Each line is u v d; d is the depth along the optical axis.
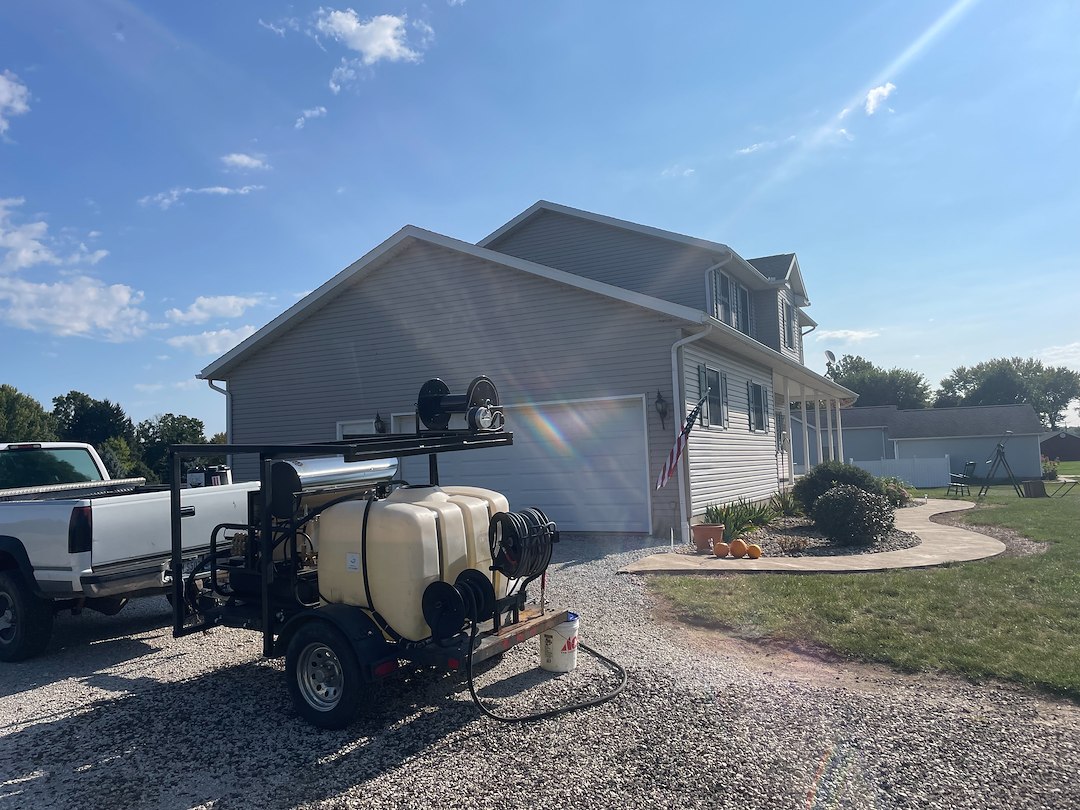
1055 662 5.33
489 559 5.13
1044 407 95.25
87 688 5.70
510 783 3.83
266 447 5.01
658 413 12.27
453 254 14.05
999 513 16.31
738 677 5.39
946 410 43.25
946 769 3.88
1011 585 7.84
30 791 3.97
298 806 3.70
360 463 5.83
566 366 13.03
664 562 9.76
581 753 4.14
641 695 5.02
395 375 14.60
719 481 14.16
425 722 4.69
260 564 5.33
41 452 8.40
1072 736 4.26
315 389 15.36
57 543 6.23
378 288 14.80
